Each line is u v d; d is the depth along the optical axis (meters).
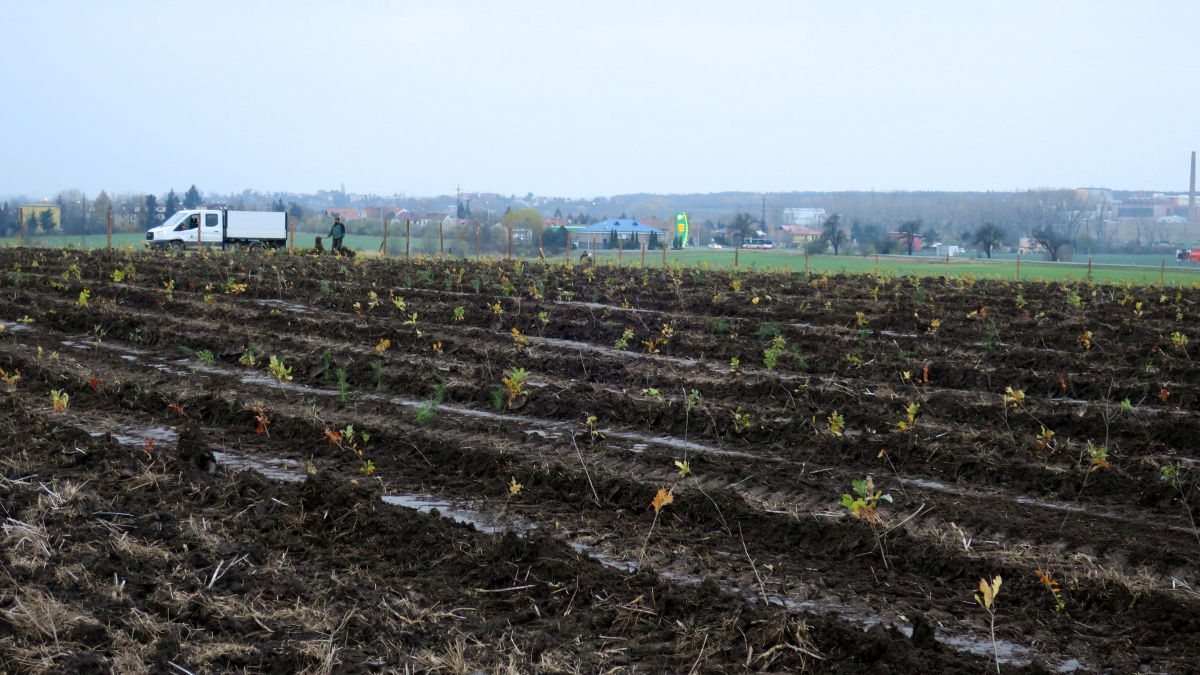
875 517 6.67
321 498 6.96
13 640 4.73
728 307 18.89
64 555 5.74
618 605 5.68
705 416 9.93
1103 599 5.91
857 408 10.34
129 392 10.44
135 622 5.00
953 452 8.73
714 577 6.23
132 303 18.73
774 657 5.11
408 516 6.77
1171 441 9.29
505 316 16.42
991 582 6.20
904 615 5.77
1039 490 8.08
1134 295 22.70
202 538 6.25
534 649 5.10
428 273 23.83
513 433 9.38
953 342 14.84
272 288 20.70
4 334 14.14
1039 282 26.52
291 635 5.02
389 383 11.57
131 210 81.69
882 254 79.44
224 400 9.98
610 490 7.72
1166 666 5.20
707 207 198.62
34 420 8.98
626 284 23.45
